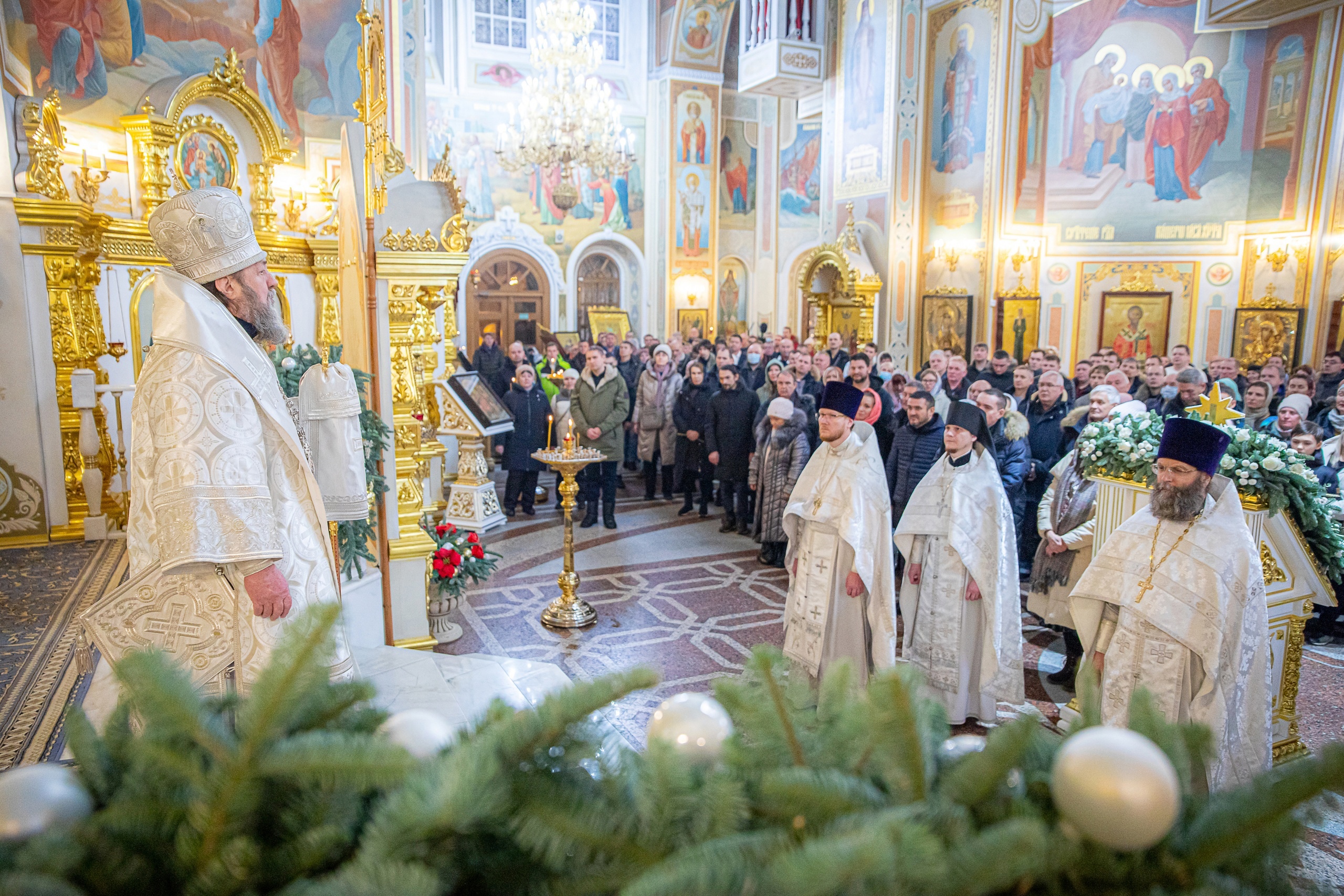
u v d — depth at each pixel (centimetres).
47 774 75
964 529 390
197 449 181
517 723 84
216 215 198
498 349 1248
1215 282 1326
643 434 924
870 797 80
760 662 99
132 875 70
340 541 359
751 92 1569
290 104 878
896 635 425
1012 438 591
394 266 398
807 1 1460
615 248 1897
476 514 752
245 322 210
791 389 705
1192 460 296
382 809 75
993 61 1230
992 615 391
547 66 1376
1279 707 369
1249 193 1290
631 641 505
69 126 653
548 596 590
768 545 676
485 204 1767
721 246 2012
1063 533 460
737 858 69
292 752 77
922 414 545
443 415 738
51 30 636
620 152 1420
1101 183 1380
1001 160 1240
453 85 1722
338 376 280
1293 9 1170
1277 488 339
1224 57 1280
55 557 528
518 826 80
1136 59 1332
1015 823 68
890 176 1340
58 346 579
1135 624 307
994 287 1262
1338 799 85
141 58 725
